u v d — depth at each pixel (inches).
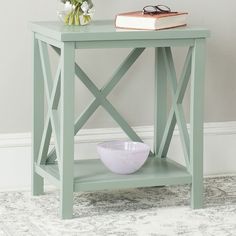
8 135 120.3
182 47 127.3
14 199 115.2
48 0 119.6
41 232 100.1
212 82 130.4
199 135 110.1
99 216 107.0
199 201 111.3
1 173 120.4
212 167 132.1
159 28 106.8
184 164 129.8
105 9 122.8
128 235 99.1
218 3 128.3
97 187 106.7
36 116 116.5
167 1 125.6
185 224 104.0
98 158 123.9
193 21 127.5
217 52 129.7
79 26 109.7
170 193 119.2
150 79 126.6
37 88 116.0
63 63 102.2
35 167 116.6
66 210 105.4
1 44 118.4
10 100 120.0
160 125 123.6
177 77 128.0
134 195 118.0
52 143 121.9
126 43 104.9
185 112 129.9
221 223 104.7
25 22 119.0
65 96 102.8
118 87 125.2
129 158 109.0
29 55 119.9
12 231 100.4
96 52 123.1
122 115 126.1
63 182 104.6
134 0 124.0
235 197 117.6
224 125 131.9
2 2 117.5
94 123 124.6
